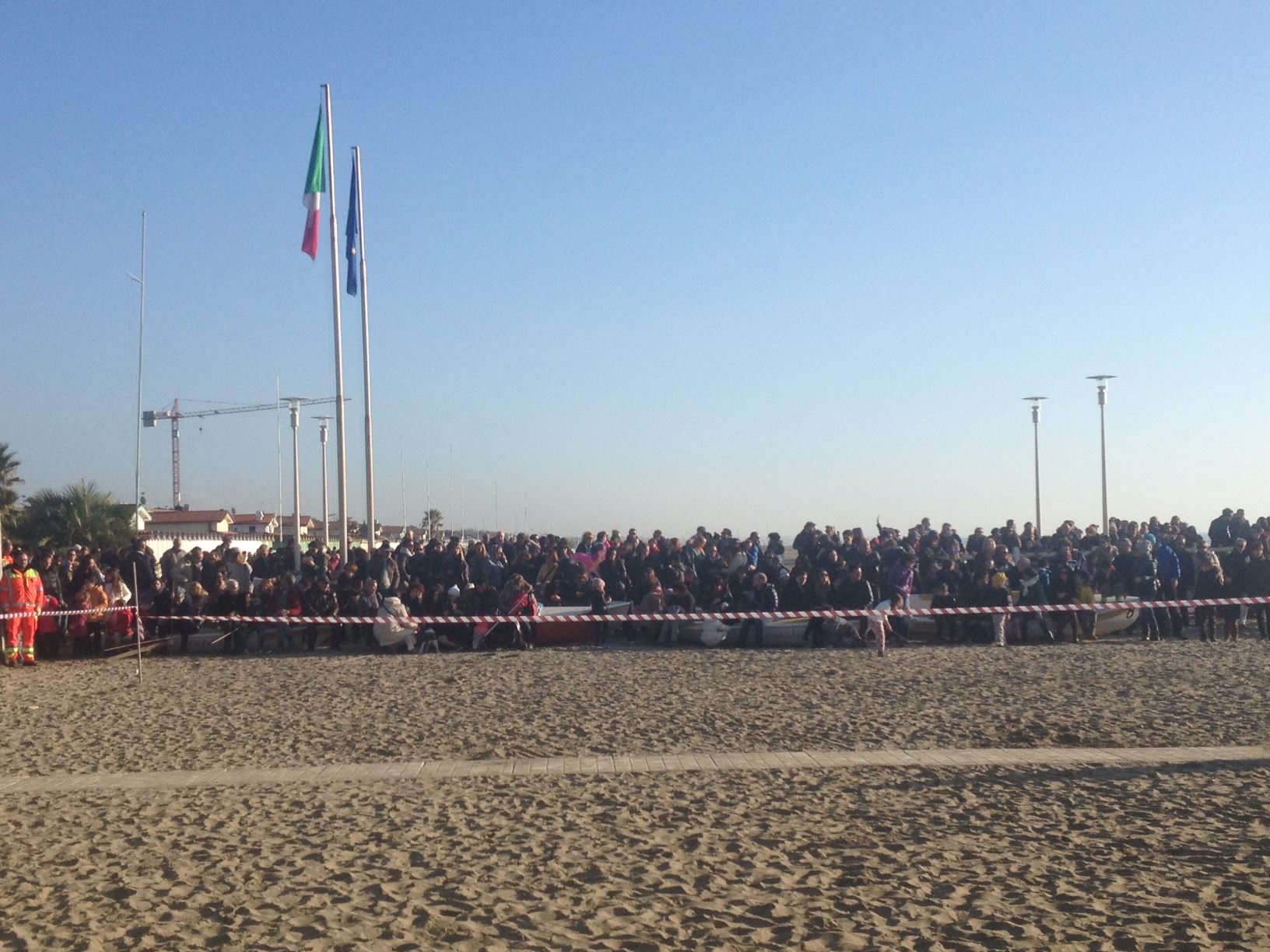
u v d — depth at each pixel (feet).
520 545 92.27
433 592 79.87
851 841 28.48
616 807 32.42
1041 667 61.16
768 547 84.07
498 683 58.75
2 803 34.68
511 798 33.88
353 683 60.18
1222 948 20.67
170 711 52.26
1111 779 34.65
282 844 29.17
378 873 26.43
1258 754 38.06
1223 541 92.02
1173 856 26.50
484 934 22.25
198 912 23.93
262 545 97.14
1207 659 63.67
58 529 164.04
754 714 47.62
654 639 77.82
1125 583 79.56
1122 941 21.11
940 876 25.45
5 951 21.67
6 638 70.95
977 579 75.10
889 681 56.49
